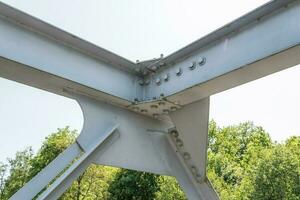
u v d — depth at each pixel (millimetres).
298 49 3191
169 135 4859
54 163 3773
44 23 3744
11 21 3609
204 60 3961
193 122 4594
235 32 3719
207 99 4590
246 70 3586
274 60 3381
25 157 35062
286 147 24812
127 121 4570
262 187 23484
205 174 4668
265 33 3428
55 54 3896
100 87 4227
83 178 30766
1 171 34594
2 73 3730
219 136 50812
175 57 4270
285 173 23125
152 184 33000
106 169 32594
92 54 4238
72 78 3980
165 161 4758
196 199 4746
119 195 32875
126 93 4488
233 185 39000
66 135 34688
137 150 4547
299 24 3178
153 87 4547
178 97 4270
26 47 3662
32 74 3787
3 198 33781
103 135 4254
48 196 3670
